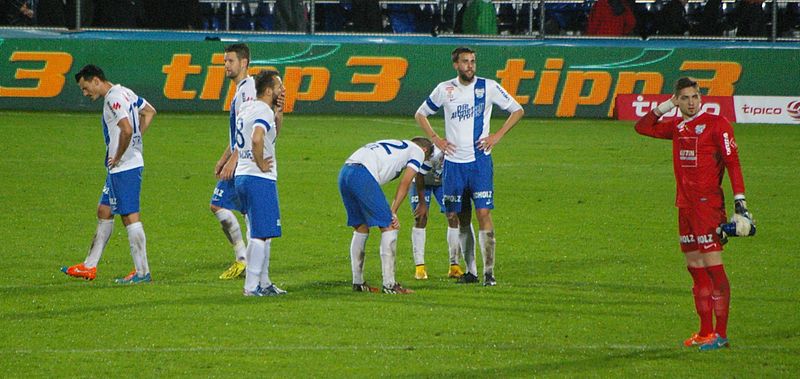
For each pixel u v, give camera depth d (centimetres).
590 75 9506
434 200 5875
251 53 9388
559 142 8106
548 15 10362
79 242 4616
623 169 6981
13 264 4159
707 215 2994
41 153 7150
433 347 3009
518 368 2812
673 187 6334
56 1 9794
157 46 9319
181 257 4375
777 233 4981
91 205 5512
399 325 3256
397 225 3731
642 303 3603
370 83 9475
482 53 9506
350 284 3894
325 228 5047
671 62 9469
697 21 10462
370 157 3697
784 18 10200
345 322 3281
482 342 3073
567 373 2770
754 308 3544
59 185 6066
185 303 3519
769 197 6016
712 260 3006
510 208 5644
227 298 3606
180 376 2717
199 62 9362
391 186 6288
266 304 3519
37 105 9269
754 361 2895
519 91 9512
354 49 9456
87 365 2805
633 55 9488
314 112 9488
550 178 6612
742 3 10181
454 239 4084
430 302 3584
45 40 9219
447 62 9475
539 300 3638
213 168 6769
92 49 9269
